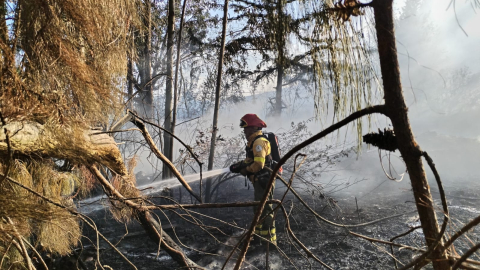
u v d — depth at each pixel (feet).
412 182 3.54
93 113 7.26
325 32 4.22
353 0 4.10
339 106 4.29
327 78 4.28
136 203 9.09
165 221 16.79
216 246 14.11
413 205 19.02
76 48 7.26
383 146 3.85
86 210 16.78
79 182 8.77
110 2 7.59
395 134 3.58
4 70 5.62
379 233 14.97
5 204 5.69
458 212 17.03
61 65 6.86
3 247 6.63
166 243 10.23
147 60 17.85
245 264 12.57
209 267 12.42
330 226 16.05
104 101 7.40
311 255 6.78
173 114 18.07
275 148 14.16
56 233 7.68
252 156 14.11
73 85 6.91
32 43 6.47
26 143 6.32
